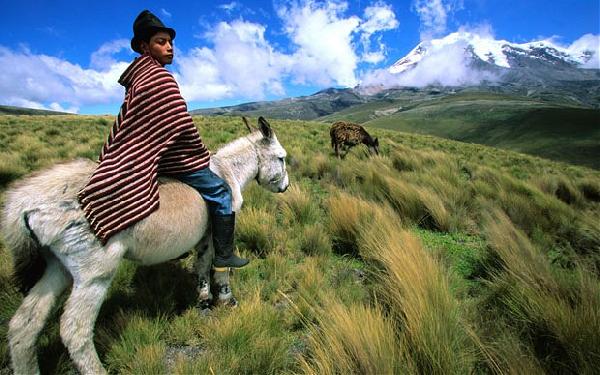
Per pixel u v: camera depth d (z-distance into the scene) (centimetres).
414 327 280
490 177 1045
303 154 1250
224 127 1864
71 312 238
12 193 232
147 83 253
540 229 627
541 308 312
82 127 1728
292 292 405
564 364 266
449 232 623
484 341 293
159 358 276
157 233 265
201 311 363
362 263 491
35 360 245
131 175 246
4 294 344
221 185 309
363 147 1653
